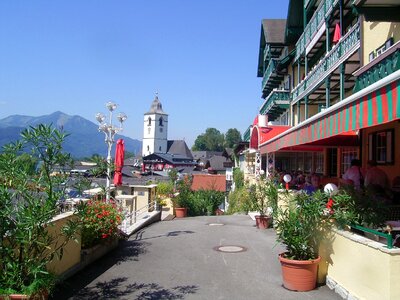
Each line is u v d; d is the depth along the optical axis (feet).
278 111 116.57
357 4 39.45
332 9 59.93
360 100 19.22
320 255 25.48
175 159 452.76
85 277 27.89
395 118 16.01
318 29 69.56
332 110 22.91
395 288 18.10
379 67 36.22
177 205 90.07
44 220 18.85
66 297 23.56
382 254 18.66
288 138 35.50
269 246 39.14
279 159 114.01
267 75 124.26
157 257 34.35
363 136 44.04
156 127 552.41
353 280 21.53
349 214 22.35
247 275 28.32
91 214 31.55
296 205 27.14
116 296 23.77
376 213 22.15
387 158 39.52
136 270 29.89
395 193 28.19
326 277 25.09
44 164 19.74
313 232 24.94
